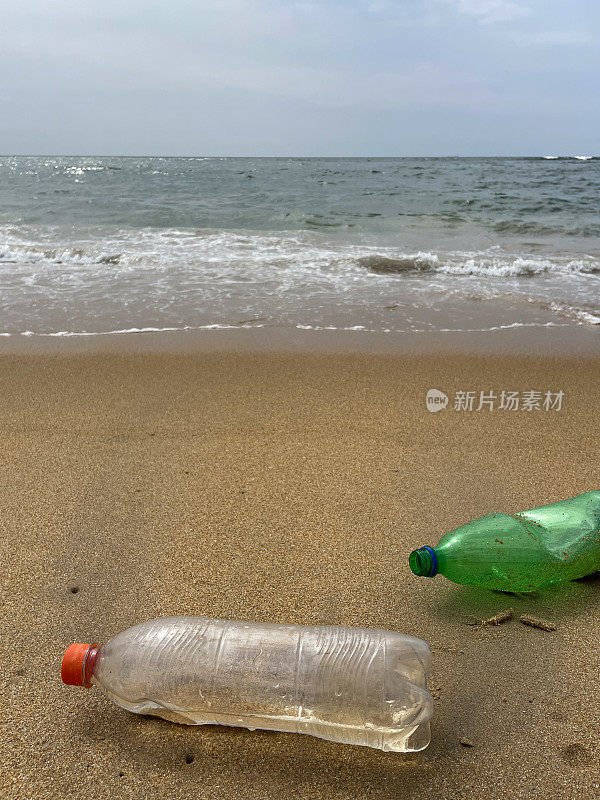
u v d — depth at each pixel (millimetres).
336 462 1049
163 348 1728
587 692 559
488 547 667
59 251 2969
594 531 716
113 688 516
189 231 3785
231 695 504
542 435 1165
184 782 479
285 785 476
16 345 1751
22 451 1089
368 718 492
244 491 945
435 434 1171
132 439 1144
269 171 11461
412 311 2119
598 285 2471
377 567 753
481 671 588
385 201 5523
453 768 490
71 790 472
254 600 690
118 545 797
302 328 1922
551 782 475
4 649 614
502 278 2590
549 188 7109
